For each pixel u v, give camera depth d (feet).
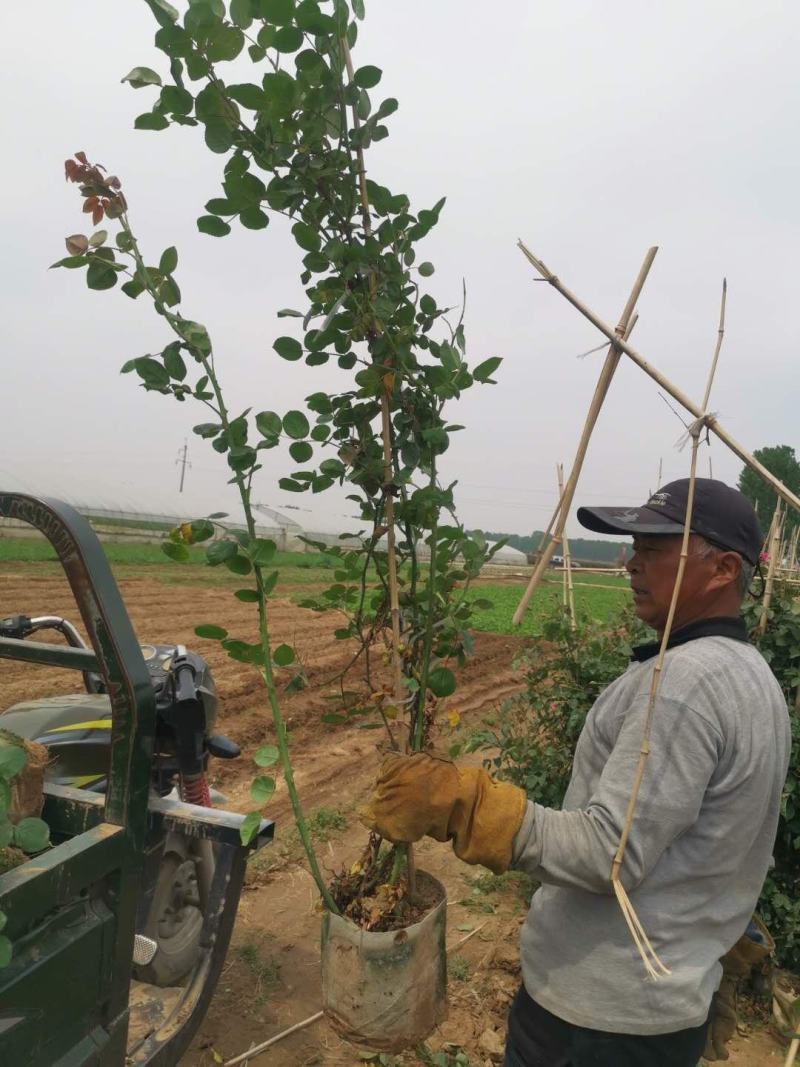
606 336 5.82
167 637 39.58
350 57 6.22
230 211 6.20
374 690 7.11
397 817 5.51
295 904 14.39
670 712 5.33
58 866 5.49
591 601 53.31
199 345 6.01
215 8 5.45
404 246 6.59
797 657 13.55
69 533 6.23
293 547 136.87
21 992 5.28
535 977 6.07
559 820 5.36
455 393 6.23
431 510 6.57
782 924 13.03
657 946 5.55
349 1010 6.13
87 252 5.94
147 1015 7.91
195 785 10.52
